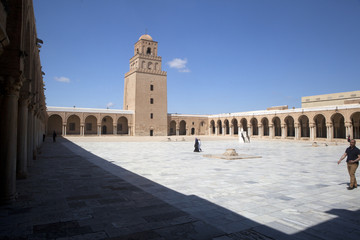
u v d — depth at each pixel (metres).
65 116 46.84
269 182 8.61
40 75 16.23
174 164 13.20
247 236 4.25
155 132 55.75
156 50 58.25
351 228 4.62
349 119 35.34
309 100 52.03
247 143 35.84
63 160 14.62
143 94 54.66
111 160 14.88
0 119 6.11
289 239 4.15
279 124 53.50
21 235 4.20
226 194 7.00
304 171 10.98
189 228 4.58
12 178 6.14
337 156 17.73
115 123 51.75
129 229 4.50
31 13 8.66
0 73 6.05
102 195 6.84
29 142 11.73
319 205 6.01
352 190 7.50
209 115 66.44
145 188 7.70
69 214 5.29
